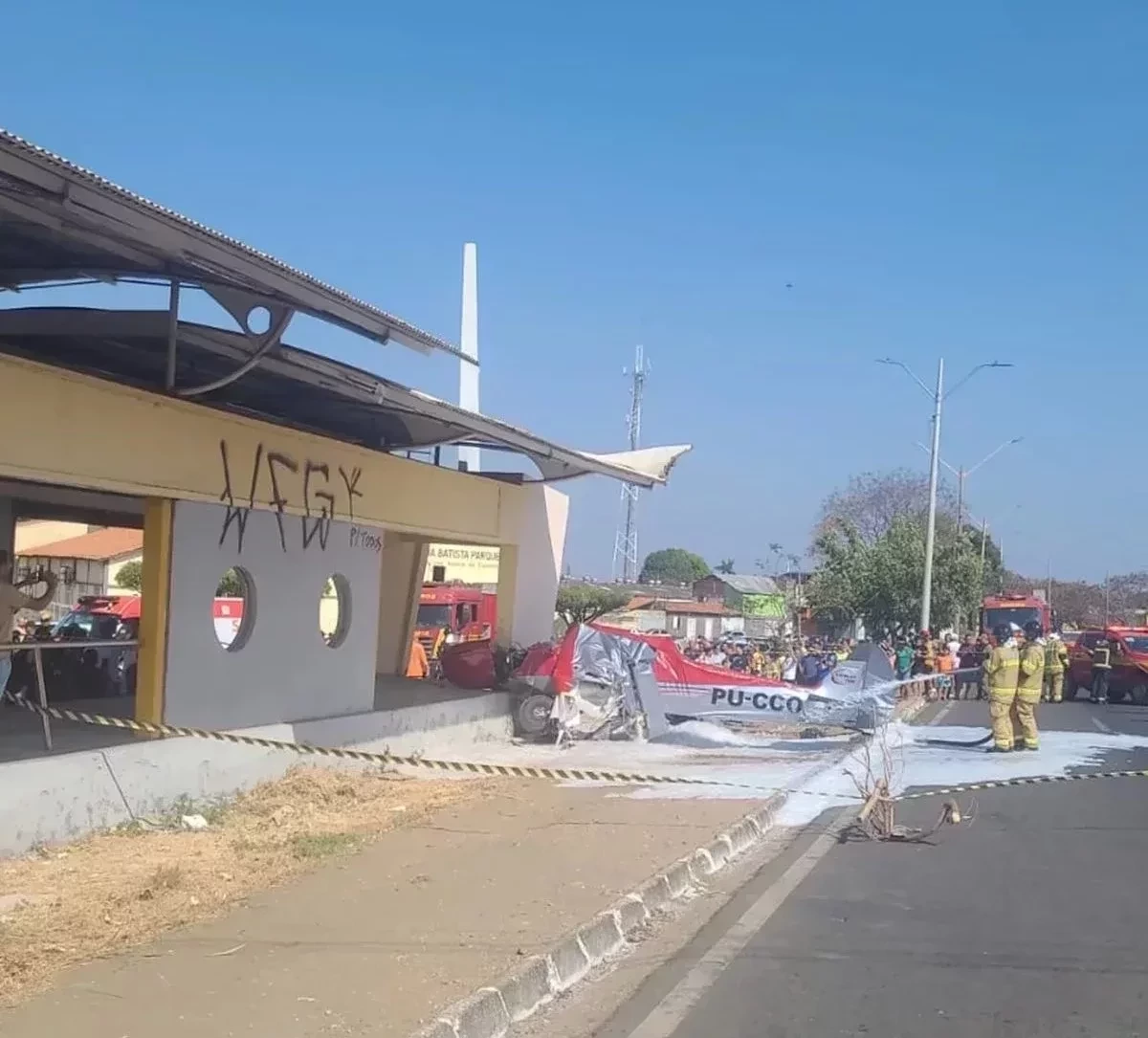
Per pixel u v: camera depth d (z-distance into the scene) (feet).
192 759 35.73
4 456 28.99
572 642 58.90
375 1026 17.87
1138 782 46.60
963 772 49.90
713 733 58.90
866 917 26.27
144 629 36.24
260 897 25.57
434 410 41.32
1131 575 404.36
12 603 36.47
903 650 106.83
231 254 25.67
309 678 44.37
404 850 30.81
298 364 35.19
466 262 83.56
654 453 62.75
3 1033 17.22
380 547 49.62
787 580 252.83
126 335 33.86
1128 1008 20.08
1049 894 28.12
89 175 21.40
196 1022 17.85
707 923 25.94
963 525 189.98
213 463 37.24
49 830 30.07
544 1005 20.74
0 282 31.86
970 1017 19.70
